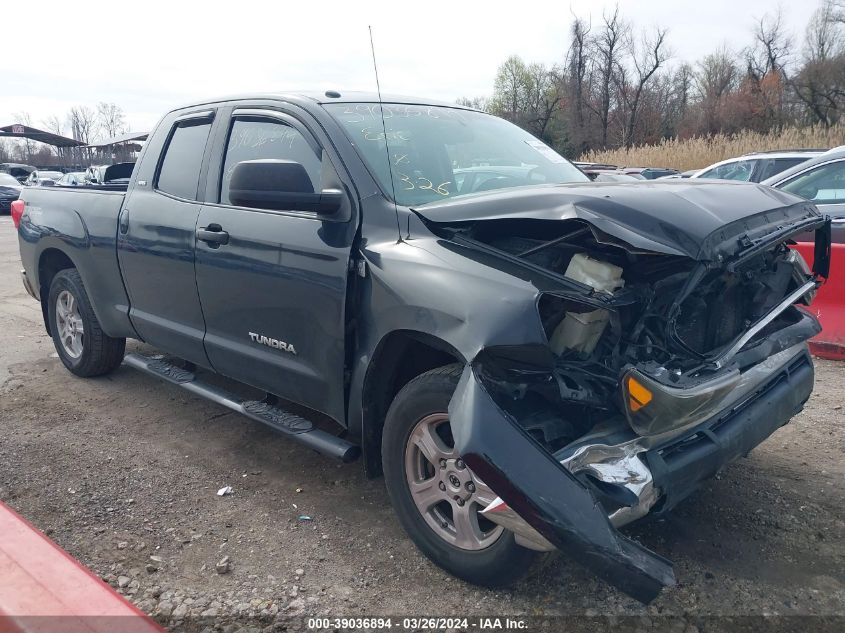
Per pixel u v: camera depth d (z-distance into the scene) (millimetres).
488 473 2410
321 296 3324
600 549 2312
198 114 4367
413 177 3498
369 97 4051
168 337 4445
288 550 3242
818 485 3752
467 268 2807
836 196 7203
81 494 3744
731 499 3625
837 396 4949
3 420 4750
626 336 2742
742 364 2955
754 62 52219
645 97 51906
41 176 32219
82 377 5586
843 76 43406
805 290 3340
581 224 2783
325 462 4113
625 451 2592
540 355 2488
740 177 10078
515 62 54438
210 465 4090
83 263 5008
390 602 2879
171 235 4199
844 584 2949
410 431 3016
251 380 3920
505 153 4098
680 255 2520
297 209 3230
